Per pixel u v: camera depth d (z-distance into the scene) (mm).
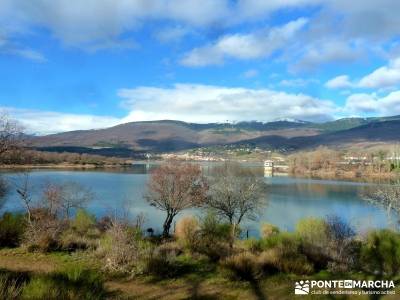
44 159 122688
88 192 41344
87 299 7336
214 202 25516
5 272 10414
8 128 20047
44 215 17281
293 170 135125
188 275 11266
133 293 9672
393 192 27109
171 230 29344
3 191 29422
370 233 16188
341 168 127000
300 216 40781
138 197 51250
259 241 16156
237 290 10117
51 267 11508
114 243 12242
